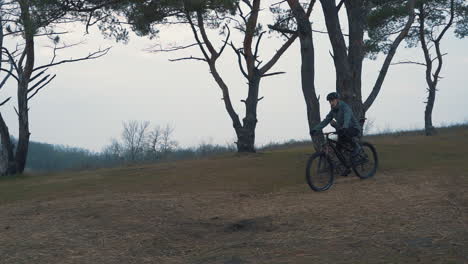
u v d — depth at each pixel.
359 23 11.57
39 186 12.69
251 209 7.39
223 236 5.78
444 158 12.90
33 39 18.59
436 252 4.29
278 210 7.02
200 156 23.22
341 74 11.27
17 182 14.87
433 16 26.36
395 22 26.20
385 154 14.52
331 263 4.26
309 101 11.75
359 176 9.48
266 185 10.32
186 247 5.40
